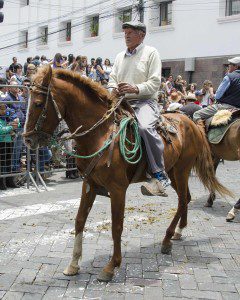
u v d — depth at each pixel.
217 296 4.23
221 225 6.55
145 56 4.72
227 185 9.56
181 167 5.50
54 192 8.70
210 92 12.98
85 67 12.80
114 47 23.81
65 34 27.91
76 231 4.65
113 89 4.62
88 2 25.33
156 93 4.93
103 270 4.50
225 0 18.84
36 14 29.83
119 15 23.73
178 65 20.72
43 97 4.05
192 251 5.42
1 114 8.37
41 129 4.10
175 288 4.38
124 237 5.86
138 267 4.87
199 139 5.74
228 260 5.15
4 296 4.16
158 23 21.95
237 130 6.89
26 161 8.91
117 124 4.42
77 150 4.43
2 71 16.58
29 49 30.77
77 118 4.29
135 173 4.71
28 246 5.47
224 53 18.89
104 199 7.96
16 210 7.19
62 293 4.24
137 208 7.39
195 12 19.84
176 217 5.42
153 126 4.72
